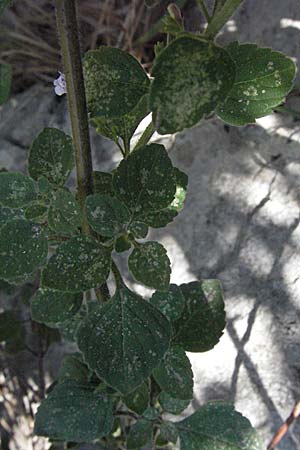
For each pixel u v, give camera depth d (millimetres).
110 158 402
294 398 348
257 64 186
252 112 189
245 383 356
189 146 379
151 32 412
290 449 345
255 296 357
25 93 458
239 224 364
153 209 191
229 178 370
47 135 221
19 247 201
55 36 453
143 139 211
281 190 360
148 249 195
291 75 186
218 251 366
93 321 199
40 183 208
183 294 256
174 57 146
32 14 455
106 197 191
